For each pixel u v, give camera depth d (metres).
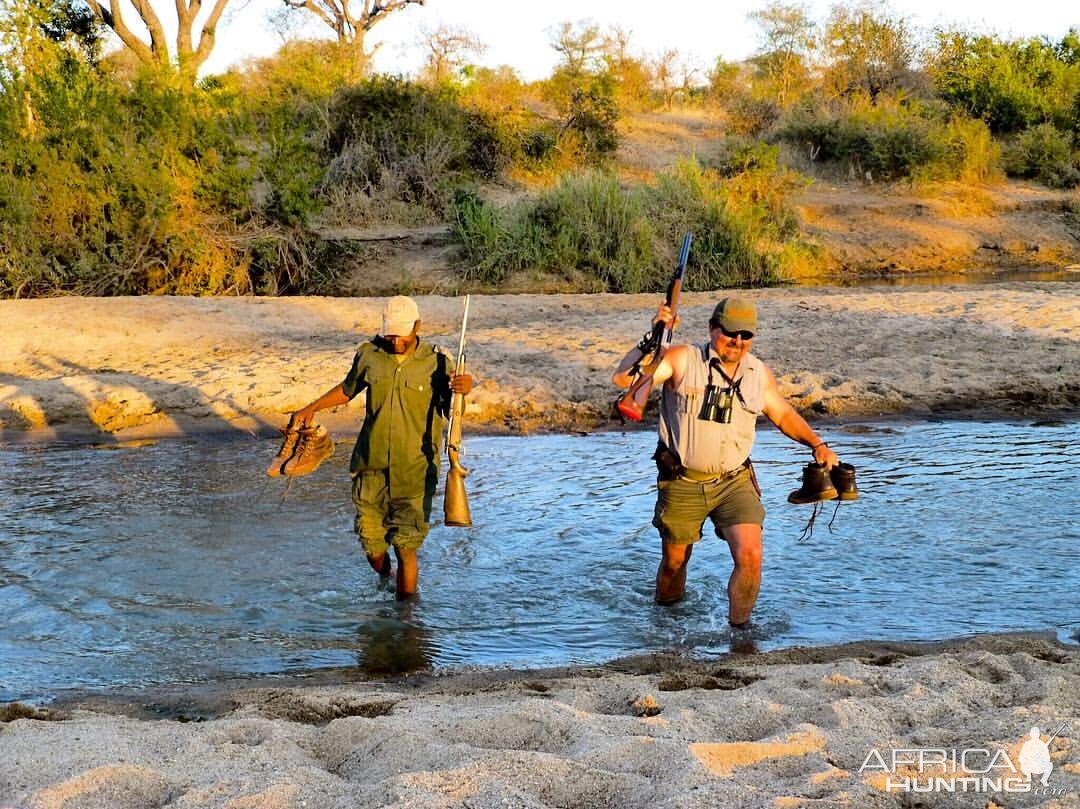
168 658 5.11
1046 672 4.47
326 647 5.25
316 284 20.42
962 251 24.23
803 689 4.36
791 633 5.32
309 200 20.25
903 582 5.95
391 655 5.15
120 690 4.76
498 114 26.69
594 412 10.34
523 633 5.40
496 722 3.85
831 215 25.23
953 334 12.91
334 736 3.84
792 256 22.19
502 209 22.03
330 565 6.35
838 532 6.75
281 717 4.30
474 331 13.86
